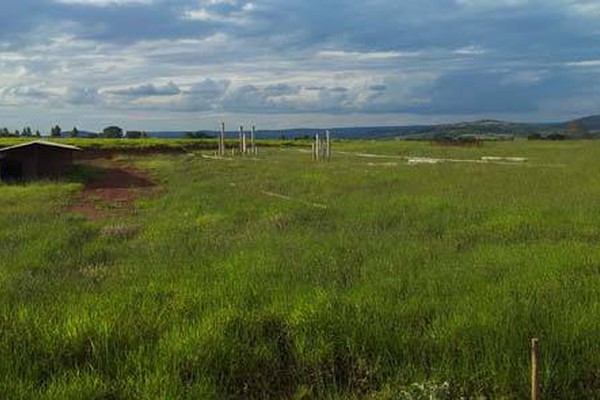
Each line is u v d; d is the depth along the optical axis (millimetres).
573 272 8656
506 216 13961
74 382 5305
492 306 6875
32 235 13766
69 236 13453
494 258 9789
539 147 58562
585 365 5691
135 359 5730
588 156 39156
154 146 59219
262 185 24625
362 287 8062
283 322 6555
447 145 67250
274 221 14891
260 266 9492
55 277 9719
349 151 55250
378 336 6195
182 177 31609
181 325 6527
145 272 9672
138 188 27859
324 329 6262
